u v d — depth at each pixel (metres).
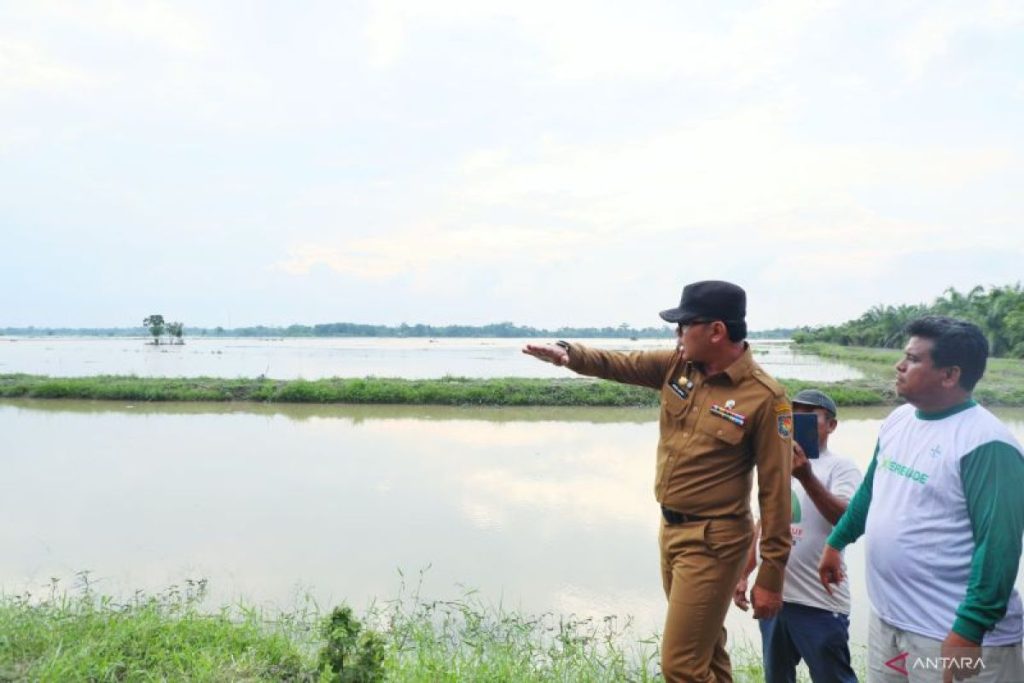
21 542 8.29
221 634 4.52
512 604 6.54
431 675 4.11
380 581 7.09
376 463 13.25
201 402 23.56
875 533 2.76
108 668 3.86
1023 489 2.35
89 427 17.83
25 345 93.69
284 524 9.11
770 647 3.72
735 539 3.03
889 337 63.88
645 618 6.20
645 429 18.14
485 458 13.82
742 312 3.05
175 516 9.46
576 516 9.62
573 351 3.50
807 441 3.51
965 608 2.35
